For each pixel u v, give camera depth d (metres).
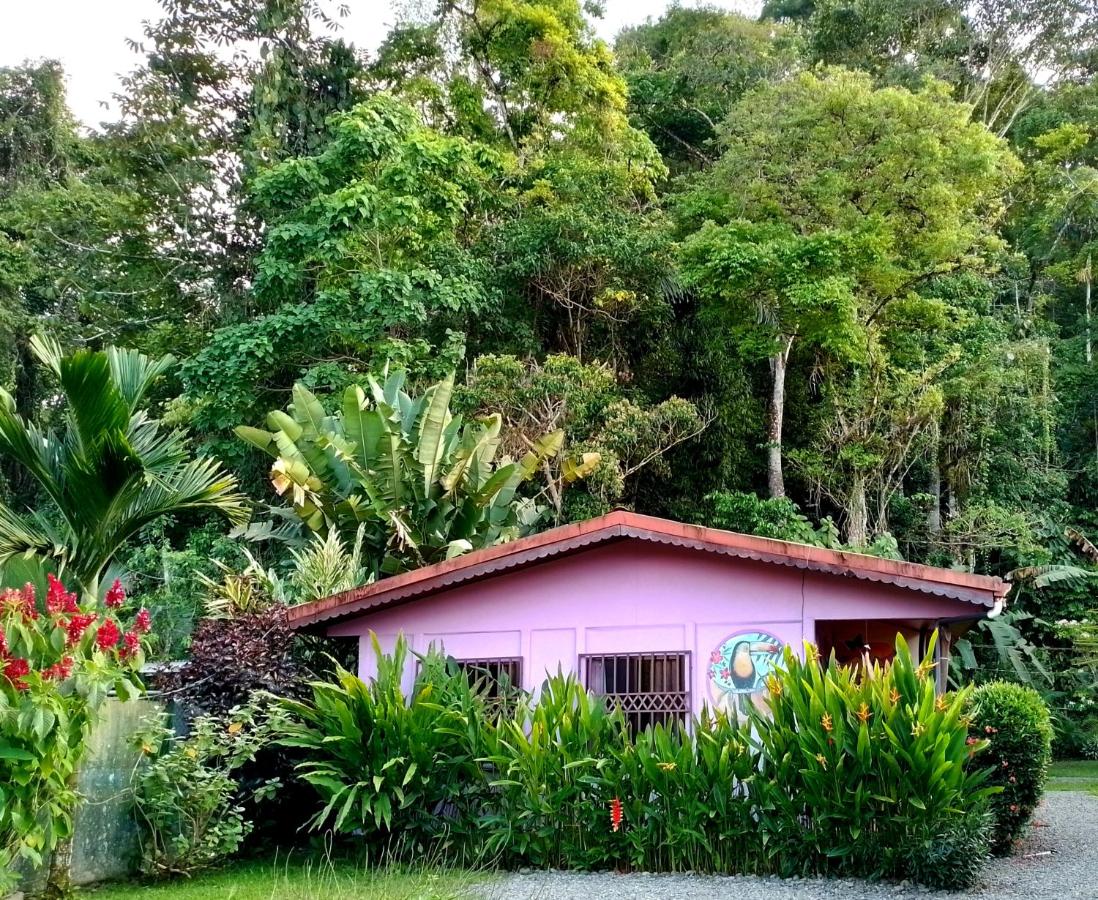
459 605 10.19
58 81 26.69
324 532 14.38
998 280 25.83
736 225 19.31
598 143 25.09
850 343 19.39
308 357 19.22
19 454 9.89
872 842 7.41
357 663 10.98
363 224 18.27
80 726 6.35
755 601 9.37
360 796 8.75
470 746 8.73
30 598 6.63
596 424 18.56
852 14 31.73
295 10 22.81
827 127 19.33
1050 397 22.25
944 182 19.14
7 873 6.15
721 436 20.28
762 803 7.74
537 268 20.94
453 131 25.58
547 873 8.00
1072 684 18.33
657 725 8.48
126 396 10.78
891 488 21.14
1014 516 20.03
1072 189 26.16
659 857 8.03
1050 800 12.23
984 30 32.16
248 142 21.88
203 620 11.38
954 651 18.61
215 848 8.47
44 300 23.94
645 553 9.76
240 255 22.22
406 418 15.62
